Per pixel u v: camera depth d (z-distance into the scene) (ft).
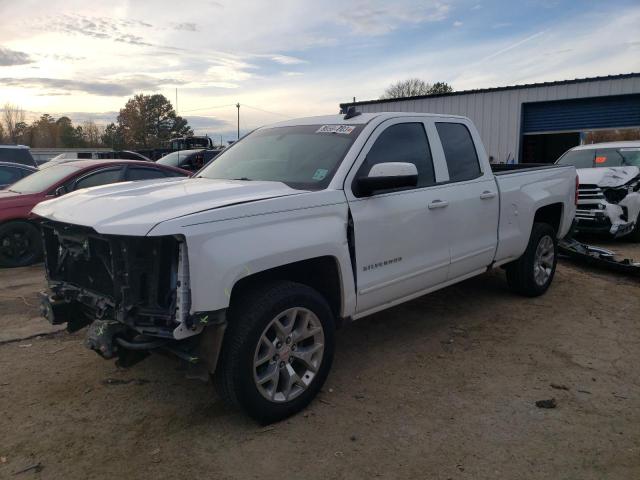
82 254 11.08
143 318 10.08
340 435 10.83
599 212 30.73
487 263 17.31
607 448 10.29
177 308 9.68
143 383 13.21
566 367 13.99
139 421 11.44
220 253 9.87
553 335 16.29
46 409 11.93
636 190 31.37
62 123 285.64
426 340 15.96
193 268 9.58
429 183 15.07
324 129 14.57
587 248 25.45
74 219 10.67
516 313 18.37
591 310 18.67
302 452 10.26
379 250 13.21
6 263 25.63
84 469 9.76
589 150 36.60
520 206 18.26
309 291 11.57
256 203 10.71
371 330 16.81
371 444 10.50
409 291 14.48
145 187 12.63
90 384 13.16
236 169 14.64
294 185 12.67
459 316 18.08
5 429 11.10
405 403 12.13
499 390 12.73
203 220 9.80
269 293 10.88
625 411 11.69
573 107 66.64
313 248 11.42
